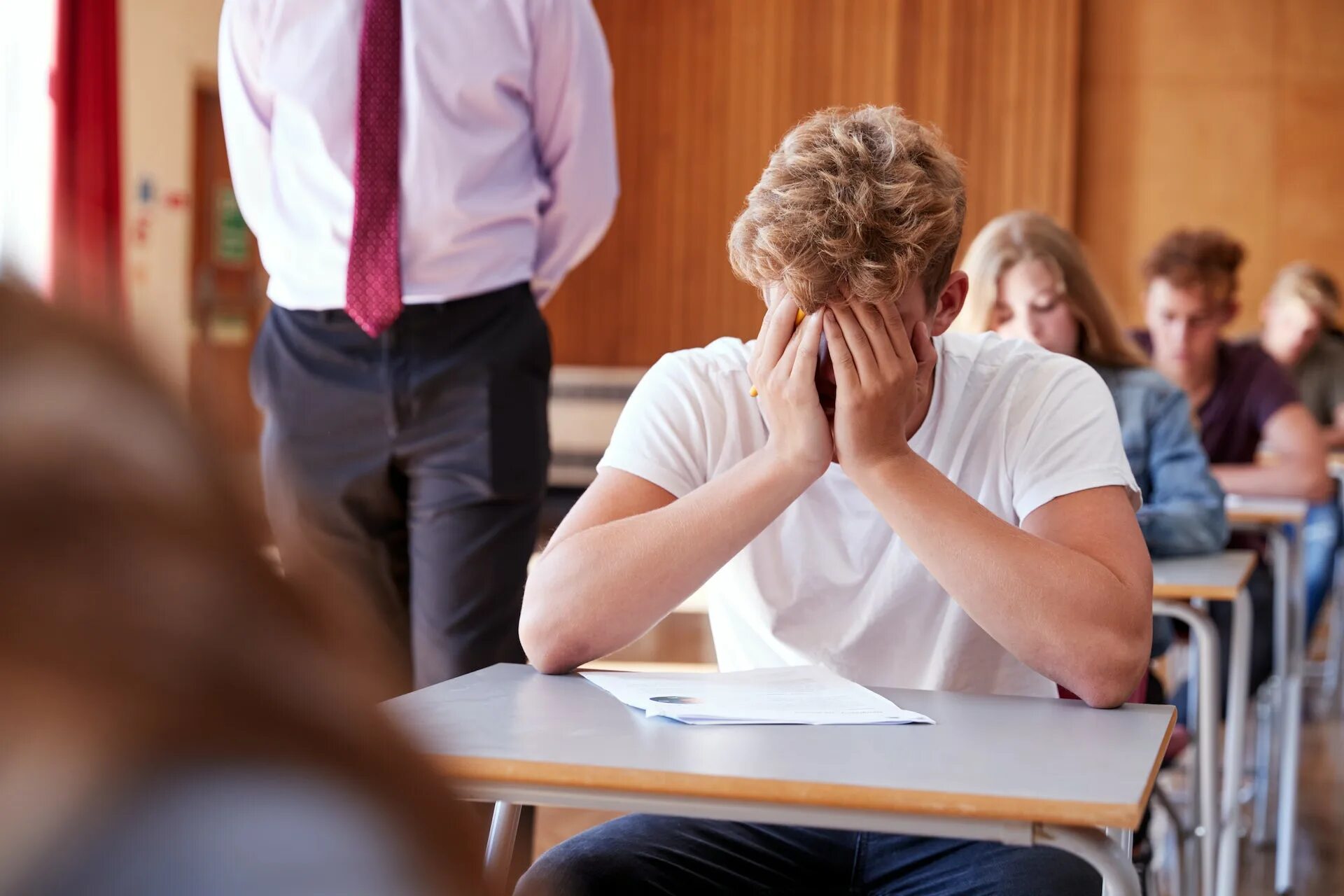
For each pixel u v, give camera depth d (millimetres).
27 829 156
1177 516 2496
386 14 1975
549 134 2131
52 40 6105
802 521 1423
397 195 1974
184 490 171
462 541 2021
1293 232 7922
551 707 1138
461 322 2006
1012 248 2596
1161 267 3584
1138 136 8047
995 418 1437
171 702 163
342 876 165
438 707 1127
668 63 8305
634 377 8367
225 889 160
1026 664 1290
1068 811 853
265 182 2061
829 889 1296
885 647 1426
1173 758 2270
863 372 1281
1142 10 8023
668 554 1286
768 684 1242
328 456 2025
